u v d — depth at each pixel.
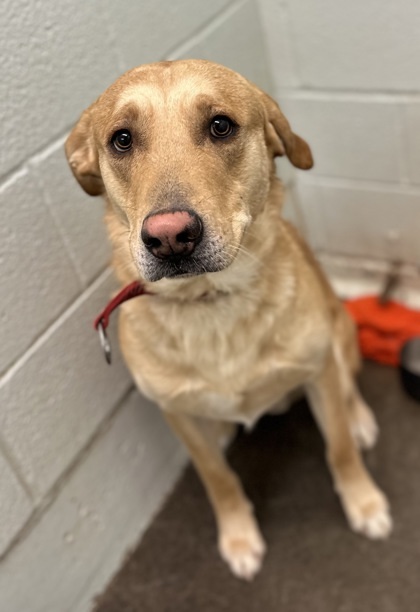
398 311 1.94
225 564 1.57
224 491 1.53
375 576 1.47
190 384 1.28
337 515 1.60
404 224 1.90
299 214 2.06
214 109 1.05
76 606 1.54
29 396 1.33
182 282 1.17
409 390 1.78
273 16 1.71
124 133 1.07
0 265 1.22
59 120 1.28
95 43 1.32
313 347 1.31
